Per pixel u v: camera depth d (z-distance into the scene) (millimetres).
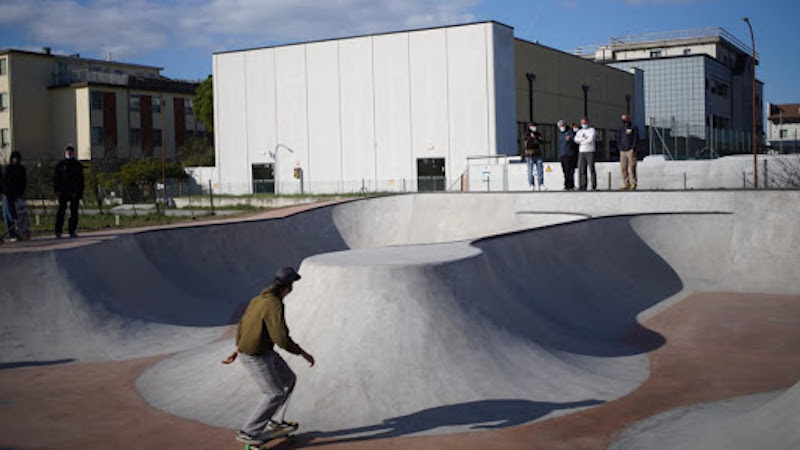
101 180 40719
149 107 50906
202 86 49688
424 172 34125
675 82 55219
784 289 12781
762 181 22844
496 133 32469
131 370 9062
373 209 19703
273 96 37781
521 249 11070
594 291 11797
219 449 6141
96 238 12500
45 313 10258
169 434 6582
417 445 5977
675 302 12375
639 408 6883
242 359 5875
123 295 11484
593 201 16250
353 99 35531
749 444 5246
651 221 14438
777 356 8734
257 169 38781
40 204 39688
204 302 12797
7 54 46156
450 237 18234
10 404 7668
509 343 7957
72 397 7887
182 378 8227
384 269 7527
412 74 33969
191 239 14336
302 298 7957
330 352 7180
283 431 6133
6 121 46562
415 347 7160
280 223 17141
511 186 26172
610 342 9734
